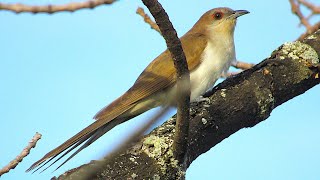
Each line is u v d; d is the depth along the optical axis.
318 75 9.84
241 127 9.40
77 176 7.56
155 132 8.52
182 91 7.21
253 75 9.65
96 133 10.46
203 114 8.96
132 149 8.17
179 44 6.91
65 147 9.22
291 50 10.04
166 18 6.75
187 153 8.35
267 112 9.50
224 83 9.61
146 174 7.93
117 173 7.83
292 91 9.82
